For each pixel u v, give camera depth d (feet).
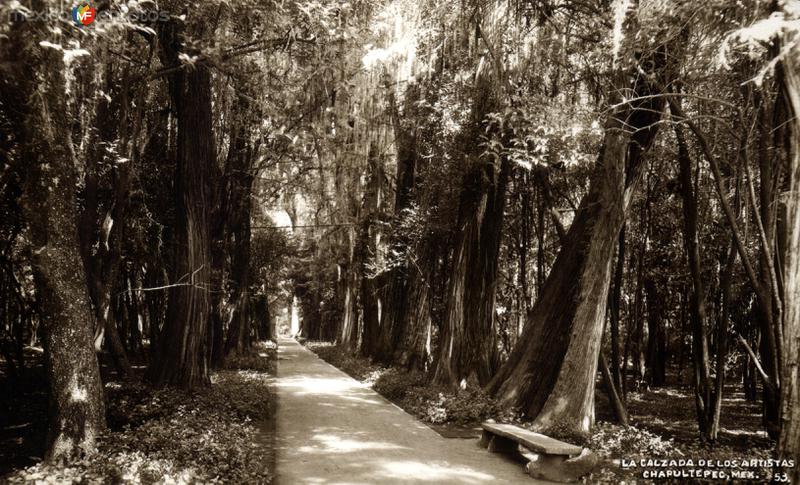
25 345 89.66
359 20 42.09
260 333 167.02
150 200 56.59
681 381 87.56
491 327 53.26
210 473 22.17
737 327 57.00
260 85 46.68
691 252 37.81
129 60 37.81
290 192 85.20
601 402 57.82
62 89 23.27
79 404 23.59
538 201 58.39
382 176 88.84
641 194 51.26
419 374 61.67
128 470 20.70
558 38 44.78
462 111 52.70
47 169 22.98
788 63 20.13
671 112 37.65
